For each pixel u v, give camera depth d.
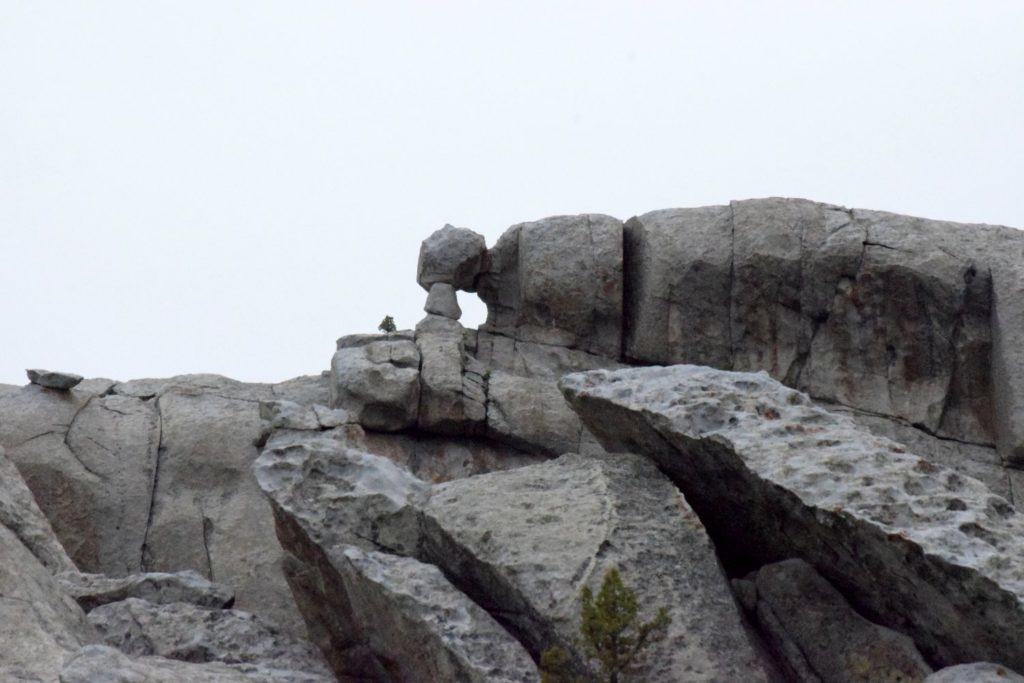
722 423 39.38
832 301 60.66
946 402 59.47
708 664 34.53
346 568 38.62
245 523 54.88
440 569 39.59
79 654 31.95
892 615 37.16
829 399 60.06
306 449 42.75
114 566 54.12
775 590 38.38
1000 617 32.75
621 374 42.97
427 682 36.38
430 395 57.53
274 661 40.19
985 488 35.41
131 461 56.44
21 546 38.31
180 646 39.97
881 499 35.12
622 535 37.34
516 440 58.47
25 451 55.53
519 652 35.19
